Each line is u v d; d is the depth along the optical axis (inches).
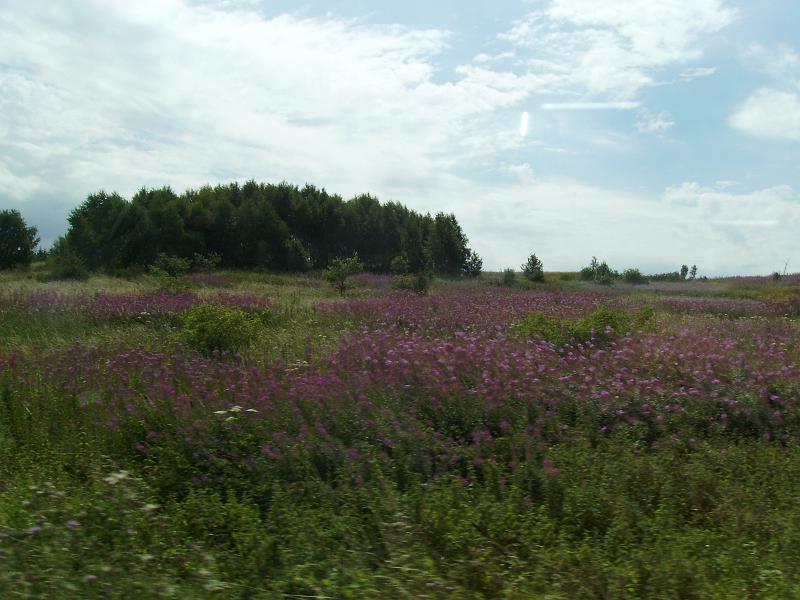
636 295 1114.7
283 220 1836.9
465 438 238.2
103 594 122.6
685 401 265.1
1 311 532.4
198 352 383.2
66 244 1325.0
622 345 369.4
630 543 163.3
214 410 244.5
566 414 255.8
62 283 978.7
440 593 132.6
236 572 149.0
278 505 178.1
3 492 185.6
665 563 144.2
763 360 334.3
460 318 526.6
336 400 246.5
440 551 159.5
